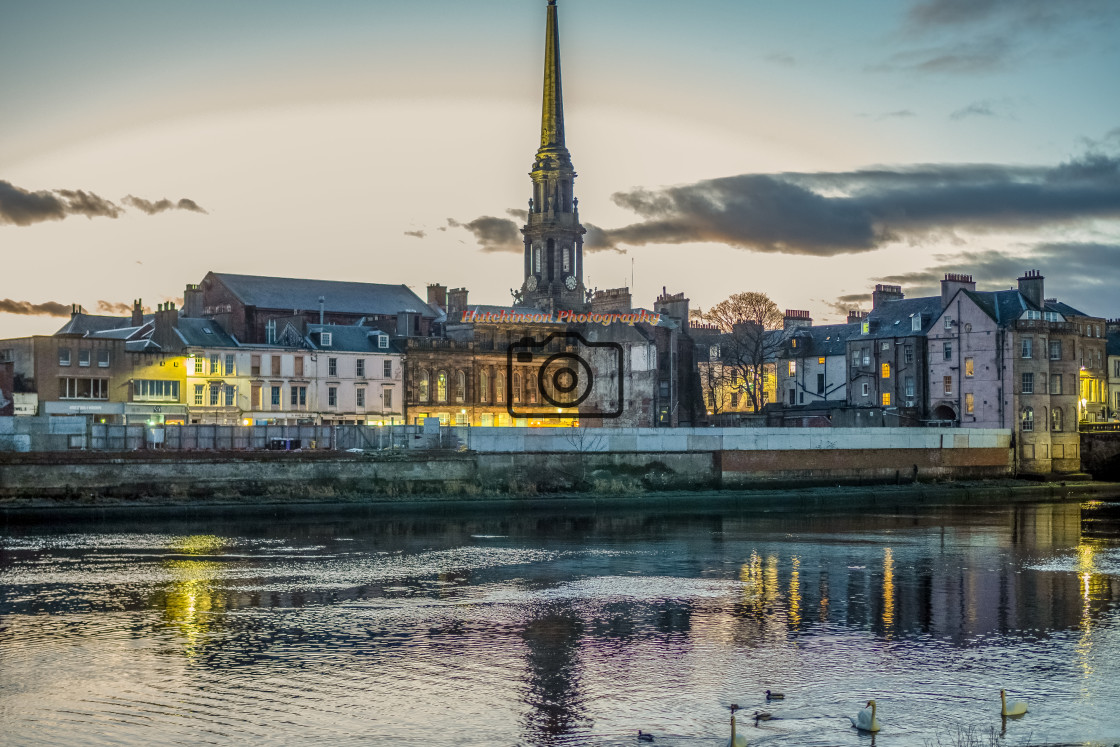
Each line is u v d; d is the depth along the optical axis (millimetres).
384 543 66312
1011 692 33938
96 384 100750
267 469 81875
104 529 71062
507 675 35938
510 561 59031
